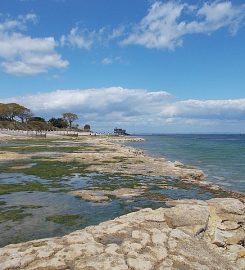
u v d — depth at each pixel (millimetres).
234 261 13039
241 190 30406
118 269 10570
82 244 12305
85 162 45375
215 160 56750
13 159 48531
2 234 16656
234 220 15836
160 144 121125
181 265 11289
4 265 10742
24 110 181625
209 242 14211
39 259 11227
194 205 16188
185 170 38719
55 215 20031
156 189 28359
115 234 13422
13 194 25625
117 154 56094
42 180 31859
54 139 116812
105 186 29203
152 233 13516
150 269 10789
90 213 20609
